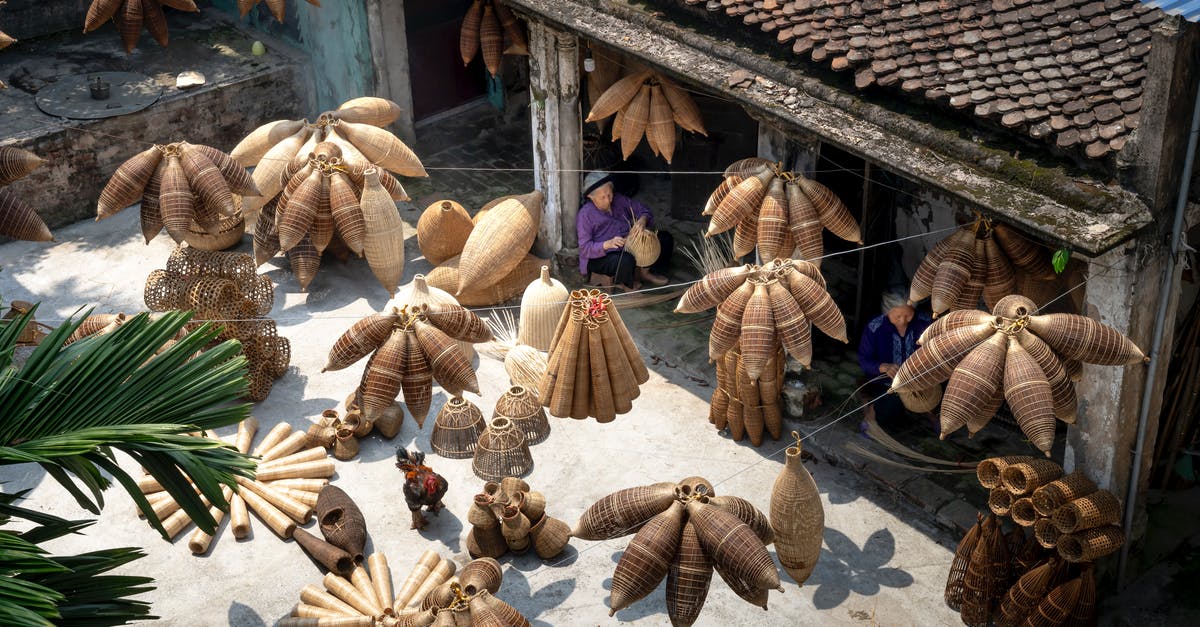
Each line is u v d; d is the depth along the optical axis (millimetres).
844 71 9562
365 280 13375
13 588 5391
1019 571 9000
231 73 15305
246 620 9305
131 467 10727
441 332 8250
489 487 9570
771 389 10469
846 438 10758
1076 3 8766
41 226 10250
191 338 6633
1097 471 8695
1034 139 8352
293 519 10125
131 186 11461
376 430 11141
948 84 8797
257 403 11555
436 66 15852
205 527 6453
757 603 7488
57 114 14266
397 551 9898
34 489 10602
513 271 12820
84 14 16328
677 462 10703
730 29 10391
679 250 13555
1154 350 8281
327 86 15672
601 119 12742
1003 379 7480
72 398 6305
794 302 8945
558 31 11477
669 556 7387
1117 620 9133
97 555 6641
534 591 9461
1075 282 8836
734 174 10078
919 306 10758
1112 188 7863
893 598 9344
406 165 13055
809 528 8484
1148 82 7438
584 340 8633
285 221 11930
